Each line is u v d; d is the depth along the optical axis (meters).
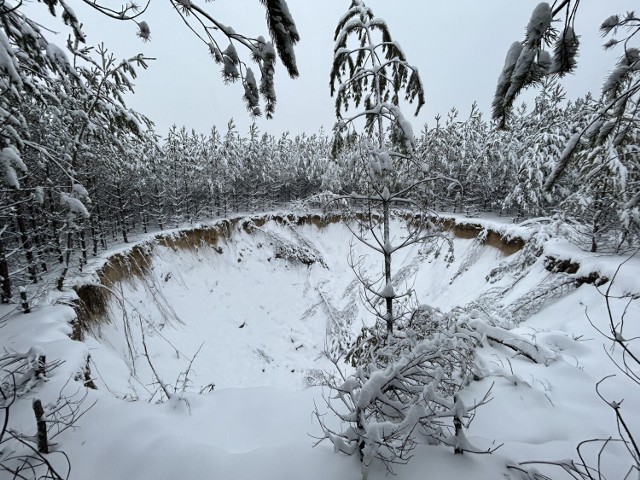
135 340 10.73
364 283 4.06
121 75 9.21
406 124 3.91
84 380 4.30
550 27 1.38
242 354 15.04
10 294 7.46
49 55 6.51
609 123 2.38
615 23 1.79
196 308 16.23
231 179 26.61
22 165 4.55
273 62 1.87
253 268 22.52
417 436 2.80
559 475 2.34
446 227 20.08
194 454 2.56
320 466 2.39
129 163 13.95
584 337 5.44
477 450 2.33
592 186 9.12
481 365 4.13
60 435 2.92
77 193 6.06
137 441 2.79
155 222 22.20
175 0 1.58
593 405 3.51
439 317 4.57
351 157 4.07
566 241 11.15
